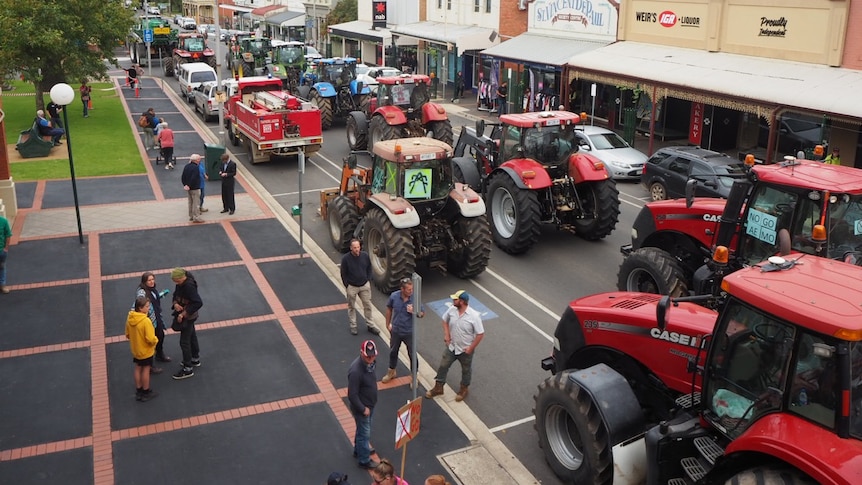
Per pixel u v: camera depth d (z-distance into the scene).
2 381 10.76
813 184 9.28
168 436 9.52
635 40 29.22
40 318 12.83
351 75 32.12
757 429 5.92
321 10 61.75
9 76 35.38
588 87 33.03
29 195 20.41
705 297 7.57
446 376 10.88
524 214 15.78
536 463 9.08
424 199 14.20
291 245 16.81
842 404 5.43
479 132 17.92
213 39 62.75
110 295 13.85
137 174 22.98
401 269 13.52
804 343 5.70
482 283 14.91
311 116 23.66
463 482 8.70
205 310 13.30
